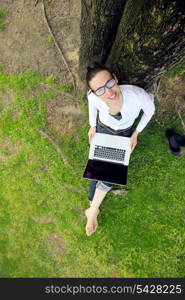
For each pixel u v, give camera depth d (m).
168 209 3.50
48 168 3.68
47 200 3.65
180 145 3.51
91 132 3.13
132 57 2.48
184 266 3.38
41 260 3.59
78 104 3.71
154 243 3.45
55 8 3.82
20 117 3.77
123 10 2.54
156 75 2.74
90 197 3.36
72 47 3.76
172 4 1.79
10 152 3.76
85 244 3.54
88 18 2.74
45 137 3.72
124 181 2.92
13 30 3.89
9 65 3.85
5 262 3.63
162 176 3.54
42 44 3.82
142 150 3.59
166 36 2.05
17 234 3.65
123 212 3.54
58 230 3.60
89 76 2.31
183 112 3.55
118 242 3.50
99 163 3.00
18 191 3.70
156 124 3.61
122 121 2.78
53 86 3.76
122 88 2.56
